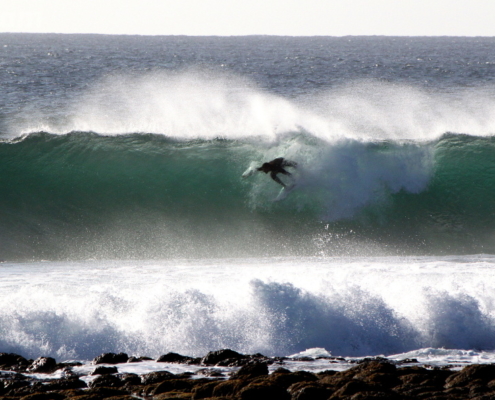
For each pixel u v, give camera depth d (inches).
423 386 1051.3
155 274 1996.8
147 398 1032.2
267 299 1553.9
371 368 1155.3
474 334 1563.7
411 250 2623.0
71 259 2375.7
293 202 2805.1
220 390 1032.2
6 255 2402.8
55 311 1504.7
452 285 1736.0
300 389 1001.5
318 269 2068.2
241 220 2770.7
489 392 1011.3
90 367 1278.3
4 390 1098.1
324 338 1513.3
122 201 2851.9
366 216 2812.5
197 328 1494.8
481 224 2822.3
